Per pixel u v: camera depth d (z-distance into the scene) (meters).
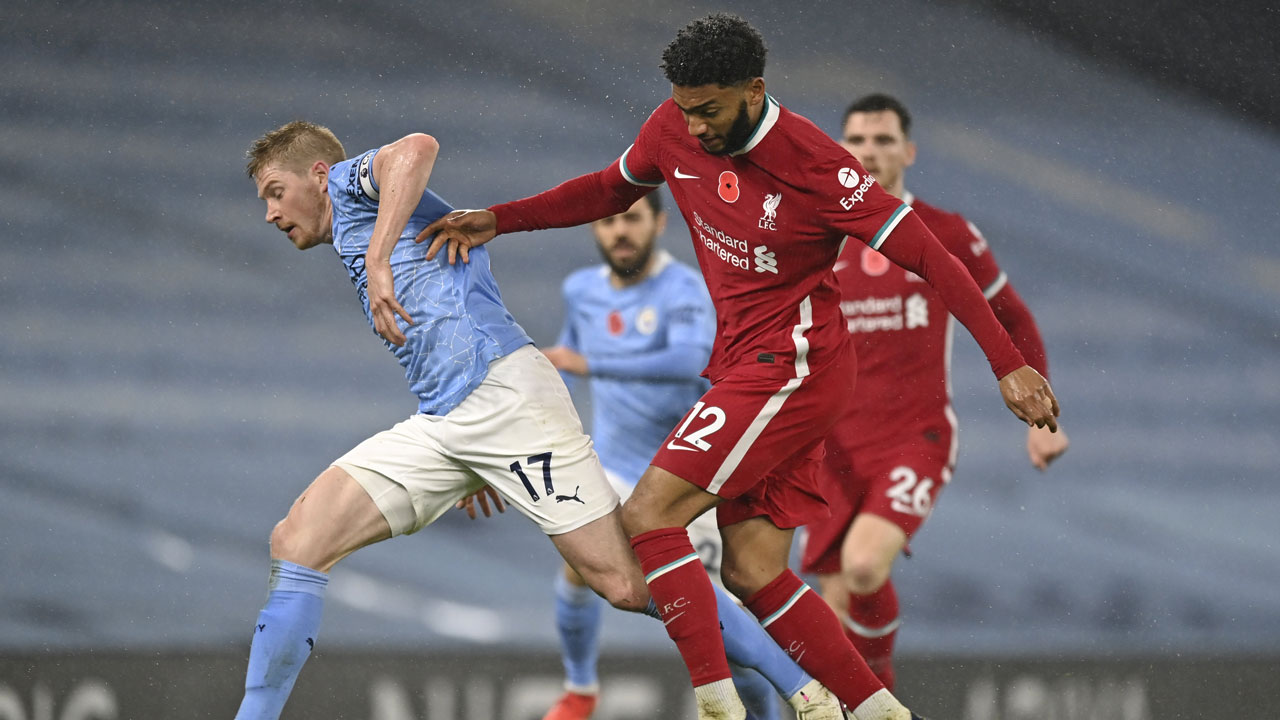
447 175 39.38
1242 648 29.03
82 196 37.75
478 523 30.81
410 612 29.08
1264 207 39.59
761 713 12.98
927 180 40.31
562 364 17.77
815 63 41.09
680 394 18.23
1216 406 36.09
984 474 33.44
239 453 34.06
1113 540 32.22
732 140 10.46
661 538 10.84
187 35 39.56
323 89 39.75
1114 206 39.72
